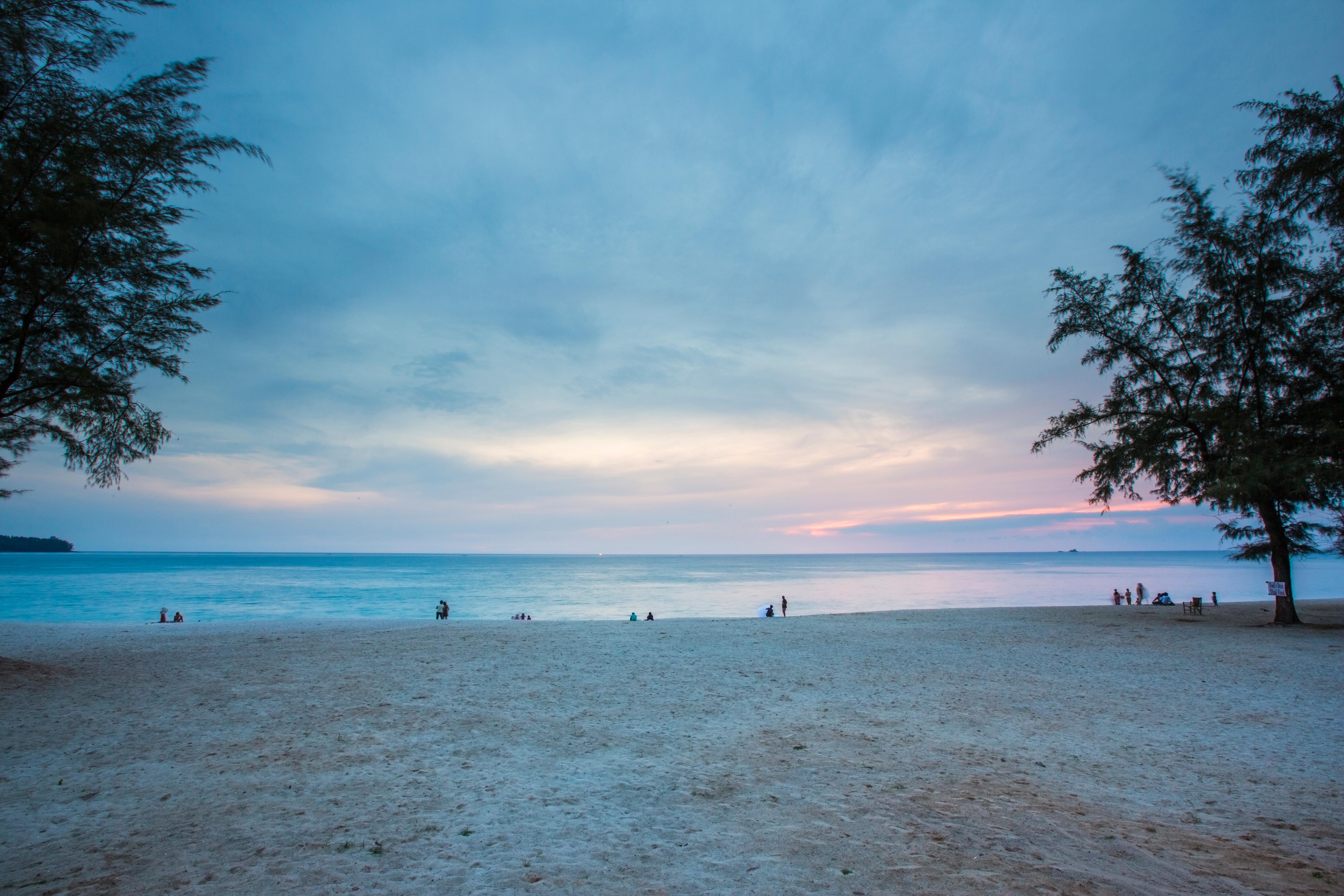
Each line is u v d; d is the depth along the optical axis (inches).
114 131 445.4
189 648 650.2
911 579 3831.2
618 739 318.7
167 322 503.5
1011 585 3080.7
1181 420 847.1
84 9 421.4
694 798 235.0
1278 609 842.2
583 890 162.9
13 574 4001.0
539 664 553.3
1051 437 962.1
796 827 206.5
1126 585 3006.9
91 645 670.5
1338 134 701.3
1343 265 764.0
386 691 432.1
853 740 319.3
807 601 2246.6
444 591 2874.0
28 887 162.4
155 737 314.5
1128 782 258.2
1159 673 521.7
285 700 403.2
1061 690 452.1
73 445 498.6
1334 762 288.2
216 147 476.1
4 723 336.5
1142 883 167.6
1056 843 194.5
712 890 163.0
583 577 4315.9
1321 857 187.2
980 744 312.8
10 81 419.2
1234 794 244.7
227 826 205.6
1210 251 853.2
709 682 478.0
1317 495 757.3
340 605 2187.5
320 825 207.8
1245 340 831.1
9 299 442.0
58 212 409.1
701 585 3368.6
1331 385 786.2
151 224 468.8
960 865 177.3
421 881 167.8
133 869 174.1
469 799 232.8
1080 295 940.0
